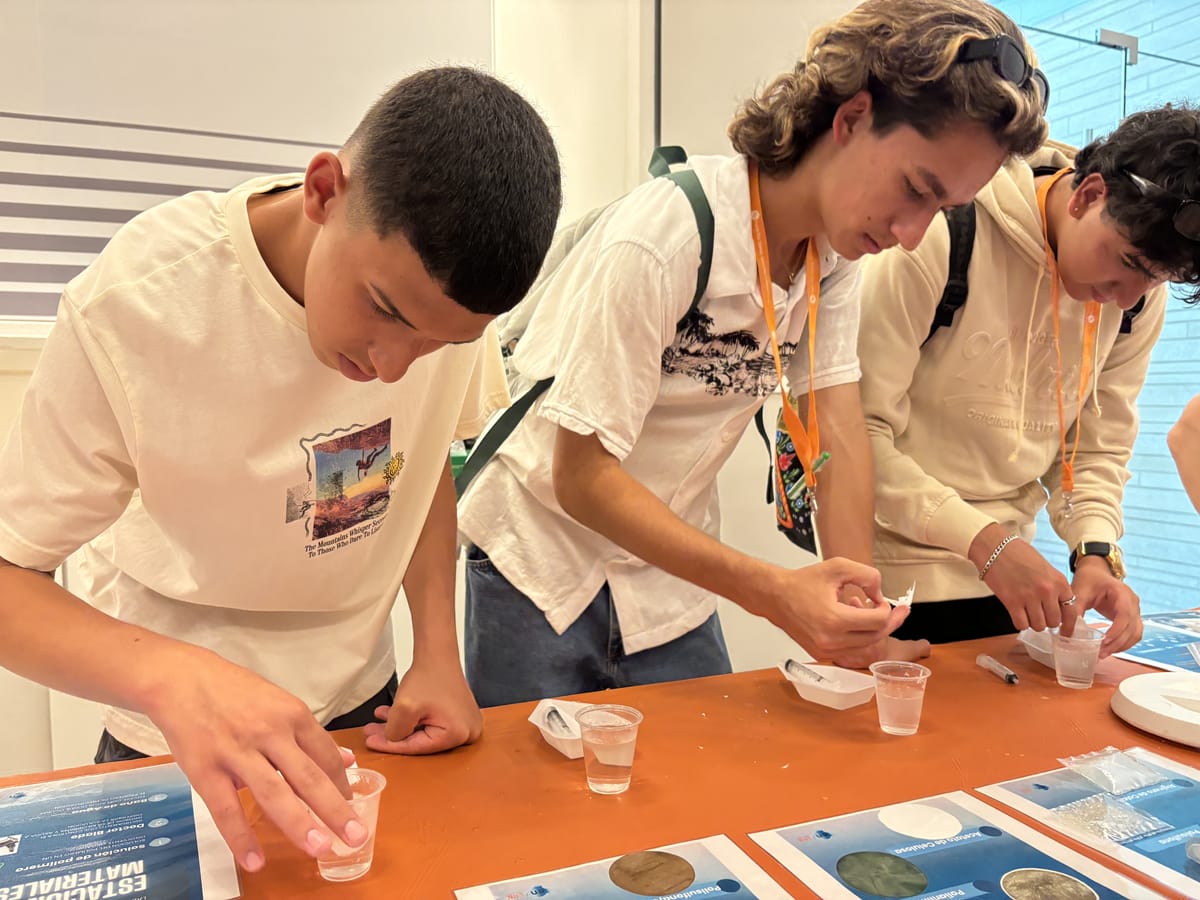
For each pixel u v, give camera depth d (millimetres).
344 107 2291
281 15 2197
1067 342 1427
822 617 976
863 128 1046
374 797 670
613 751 791
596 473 1097
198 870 671
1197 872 679
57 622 745
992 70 965
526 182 709
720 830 730
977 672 1178
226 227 875
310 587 1027
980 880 660
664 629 1355
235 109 2172
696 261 1115
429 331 729
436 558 1112
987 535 1275
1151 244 1162
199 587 981
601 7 2799
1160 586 2660
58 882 652
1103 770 860
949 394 1438
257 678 698
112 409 833
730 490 2807
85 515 828
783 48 2666
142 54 2064
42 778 835
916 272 1347
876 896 633
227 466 904
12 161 1977
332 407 959
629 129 2758
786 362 1335
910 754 898
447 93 707
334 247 728
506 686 1331
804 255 1273
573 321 1160
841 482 1316
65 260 2051
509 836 717
